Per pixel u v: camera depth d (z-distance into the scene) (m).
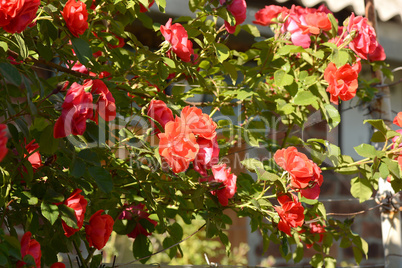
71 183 1.40
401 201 2.38
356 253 2.34
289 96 2.10
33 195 1.27
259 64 2.03
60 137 1.12
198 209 1.82
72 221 1.23
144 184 1.64
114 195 1.66
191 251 4.68
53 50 1.55
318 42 2.03
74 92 1.13
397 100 4.84
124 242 4.30
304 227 2.22
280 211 1.59
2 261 0.99
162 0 1.77
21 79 1.17
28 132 1.17
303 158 1.54
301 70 2.10
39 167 1.35
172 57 1.74
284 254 1.97
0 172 1.22
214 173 1.60
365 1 2.70
